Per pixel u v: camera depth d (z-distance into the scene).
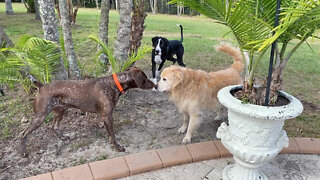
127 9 4.45
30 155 2.96
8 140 3.22
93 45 8.56
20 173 2.67
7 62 3.60
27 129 2.84
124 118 3.94
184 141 3.37
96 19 17.23
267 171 2.82
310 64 7.55
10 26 11.89
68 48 4.62
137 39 5.09
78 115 3.90
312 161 3.02
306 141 3.30
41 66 3.61
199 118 3.35
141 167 2.71
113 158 2.83
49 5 3.83
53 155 2.99
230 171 2.69
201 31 14.16
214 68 6.80
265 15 2.27
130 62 4.09
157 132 3.64
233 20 2.11
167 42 5.75
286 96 2.45
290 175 2.78
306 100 4.95
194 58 7.75
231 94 2.51
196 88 3.27
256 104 2.29
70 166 2.82
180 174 2.74
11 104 4.14
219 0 2.01
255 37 2.22
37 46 3.26
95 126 3.64
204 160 2.98
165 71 3.26
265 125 2.14
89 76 5.19
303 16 1.86
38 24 13.01
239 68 3.76
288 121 4.05
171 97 3.43
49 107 2.84
